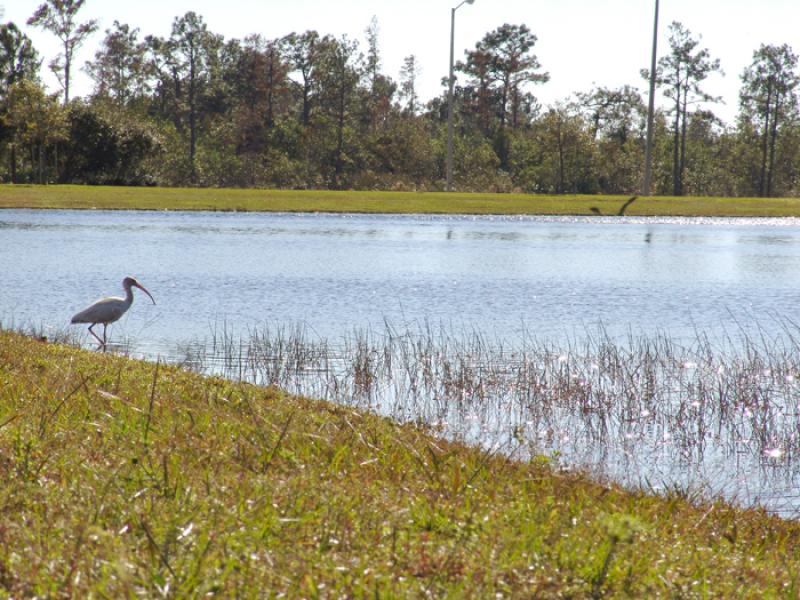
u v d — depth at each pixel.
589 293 42.19
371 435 16.12
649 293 42.59
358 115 182.88
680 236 72.25
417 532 9.82
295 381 24.22
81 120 126.56
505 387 24.11
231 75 178.75
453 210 89.06
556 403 22.70
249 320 33.47
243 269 47.16
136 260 49.31
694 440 20.08
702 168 178.38
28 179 128.12
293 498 10.57
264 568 8.26
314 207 87.69
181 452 12.70
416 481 12.76
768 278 48.59
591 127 160.12
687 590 9.11
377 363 26.47
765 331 33.88
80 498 9.94
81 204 83.56
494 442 18.92
